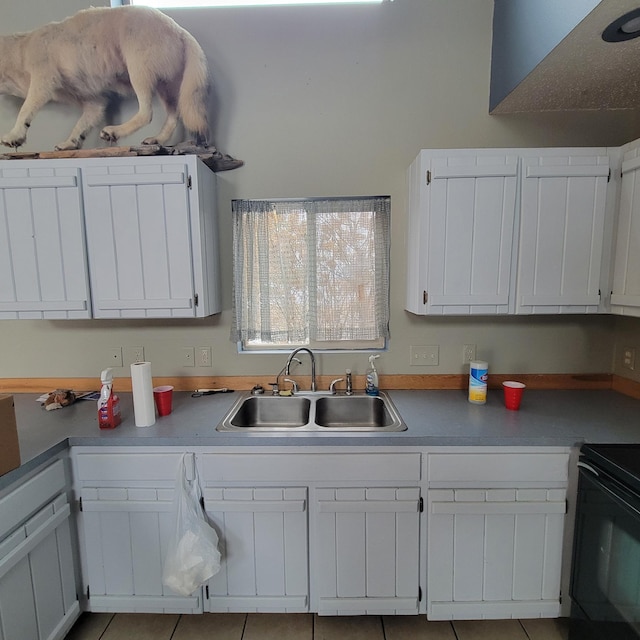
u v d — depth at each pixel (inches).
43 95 67.1
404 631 56.1
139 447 52.2
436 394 69.7
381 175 69.6
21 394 73.1
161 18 63.7
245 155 69.6
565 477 51.0
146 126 67.0
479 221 57.2
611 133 68.1
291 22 67.1
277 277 71.8
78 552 54.5
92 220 58.8
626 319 68.9
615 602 43.3
